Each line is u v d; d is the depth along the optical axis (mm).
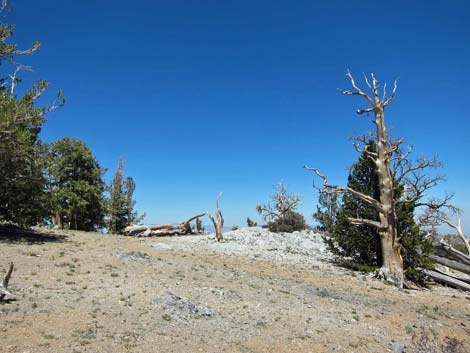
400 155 21219
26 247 16953
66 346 7473
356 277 20062
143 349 7789
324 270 21219
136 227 34656
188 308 10602
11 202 20547
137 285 12469
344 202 23891
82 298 10586
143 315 9812
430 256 21734
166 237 32625
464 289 20281
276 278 17078
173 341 8383
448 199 21109
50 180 23688
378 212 21641
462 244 27078
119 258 16656
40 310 9250
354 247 23203
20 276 12039
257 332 9625
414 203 21703
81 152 34812
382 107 21469
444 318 13383
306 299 13703
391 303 14828
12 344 7258
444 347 9641
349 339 9828
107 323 8953
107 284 12227
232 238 31797
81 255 16422
